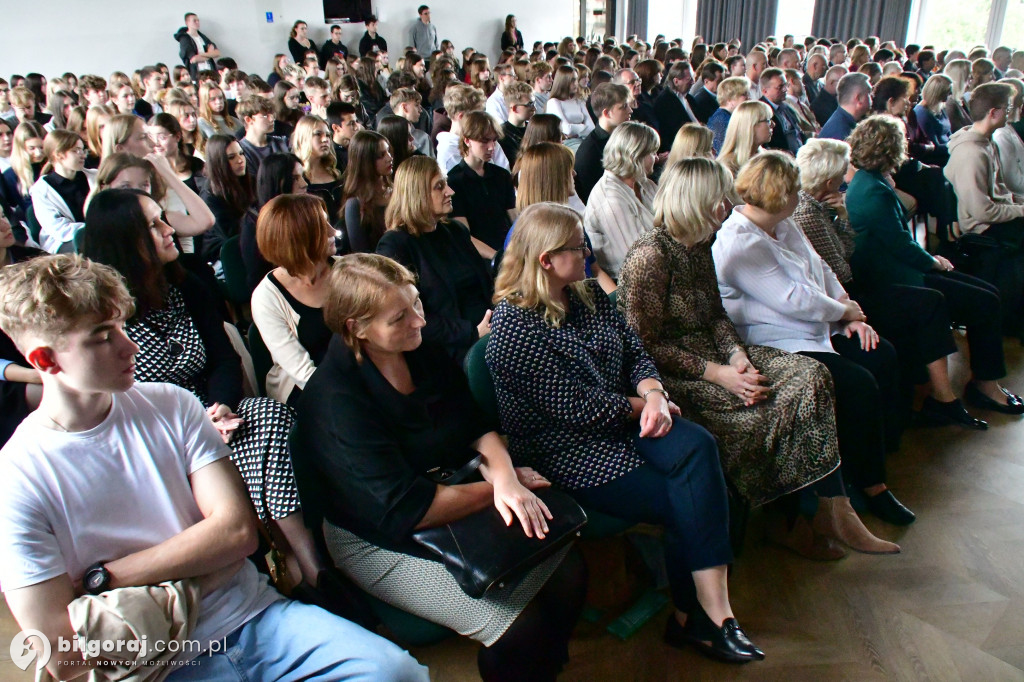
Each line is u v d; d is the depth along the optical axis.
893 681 1.52
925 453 2.38
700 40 8.64
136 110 6.14
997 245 3.09
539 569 1.34
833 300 2.08
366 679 1.12
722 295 2.20
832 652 1.60
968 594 1.76
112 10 8.97
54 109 6.13
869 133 2.54
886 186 2.57
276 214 1.78
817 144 2.41
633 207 2.64
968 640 1.62
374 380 1.35
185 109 4.34
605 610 1.74
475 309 2.32
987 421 2.57
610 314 1.77
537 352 1.53
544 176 2.50
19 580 0.99
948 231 3.25
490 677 1.38
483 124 2.91
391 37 10.80
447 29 11.22
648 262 1.89
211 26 9.57
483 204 2.99
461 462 1.47
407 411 1.38
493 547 1.27
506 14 11.52
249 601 1.21
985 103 2.97
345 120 4.10
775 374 1.87
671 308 1.94
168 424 1.16
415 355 1.45
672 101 5.23
